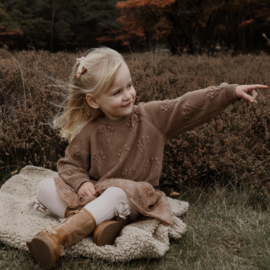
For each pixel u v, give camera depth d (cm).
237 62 643
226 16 1614
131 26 1595
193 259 169
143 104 196
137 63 458
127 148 189
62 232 156
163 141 195
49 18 2594
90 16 2464
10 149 265
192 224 205
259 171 235
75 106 199
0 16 2262
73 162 198
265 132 246
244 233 192
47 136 261
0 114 286
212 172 261
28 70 338
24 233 175
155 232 182
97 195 184
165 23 1448
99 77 176
